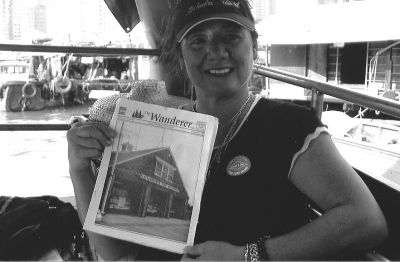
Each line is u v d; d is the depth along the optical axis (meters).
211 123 1.36
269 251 1.27
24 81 15.96
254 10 1.56
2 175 6.96
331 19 16.75
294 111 1.41
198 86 1.53
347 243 1.23
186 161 1.37
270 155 1.38
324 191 1.29
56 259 1.95
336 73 17.89
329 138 1.38
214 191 1.42
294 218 1.41
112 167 1.40
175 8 1.66
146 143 1.39
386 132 7.58
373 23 15.58
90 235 1.60
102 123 1.44
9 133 12.29
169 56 1.73
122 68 15.62
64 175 6.95
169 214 1.37
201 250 1.33
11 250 2.00
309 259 1.25
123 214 1.39
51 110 16.08
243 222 1.39
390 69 16.28
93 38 11.62
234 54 1.47
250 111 1.47
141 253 1.58
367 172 1.81
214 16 1.42
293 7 18.27
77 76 15.92
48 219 2.13
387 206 1.55
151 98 1.93
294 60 18.70
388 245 1.47
